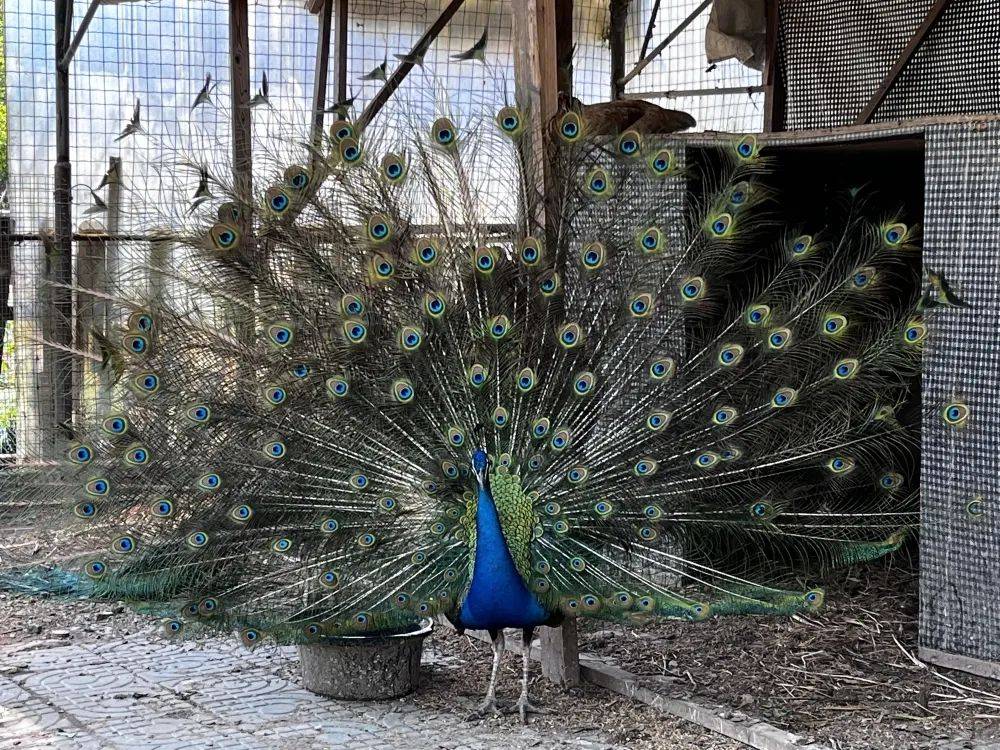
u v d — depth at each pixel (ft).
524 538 18.56
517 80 20.56
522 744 18.06
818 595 18.38
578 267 19.74
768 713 18.86
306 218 19.40
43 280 29.86
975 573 20.48
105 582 18.63
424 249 19.15
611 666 21.17
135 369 19.07
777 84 28.53
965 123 20.06
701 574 19.38
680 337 19.95
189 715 19.20
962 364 20.36
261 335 19.27
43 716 19.07
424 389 18.98
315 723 18.88
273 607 18.67
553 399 19.35
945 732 18.04
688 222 22.62
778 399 19.42
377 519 18.93
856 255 25.66
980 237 20.02
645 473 19.06
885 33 26.73
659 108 24.38
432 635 23.81
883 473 20.92
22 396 28.96
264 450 18.72
